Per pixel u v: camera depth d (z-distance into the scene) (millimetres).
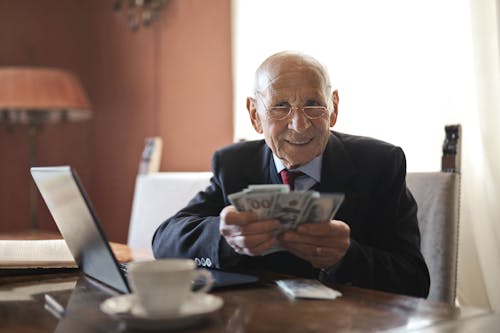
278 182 1495
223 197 1602
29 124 3699
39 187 1166
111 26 3646
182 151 3117
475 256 1736
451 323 823
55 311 946
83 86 3889
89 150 3887
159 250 1520
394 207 1436
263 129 1413
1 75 3170
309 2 2281
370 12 2053
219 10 2852
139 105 3434
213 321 847
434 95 1854
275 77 1353
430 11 1862
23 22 3688
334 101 1486
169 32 3182
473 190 1724
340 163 1447
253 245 1078
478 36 1668
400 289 1287
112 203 3666
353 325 818
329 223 1061
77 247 1147
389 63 1993
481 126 1656
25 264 1271
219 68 2855
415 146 1911
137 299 849
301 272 1418
